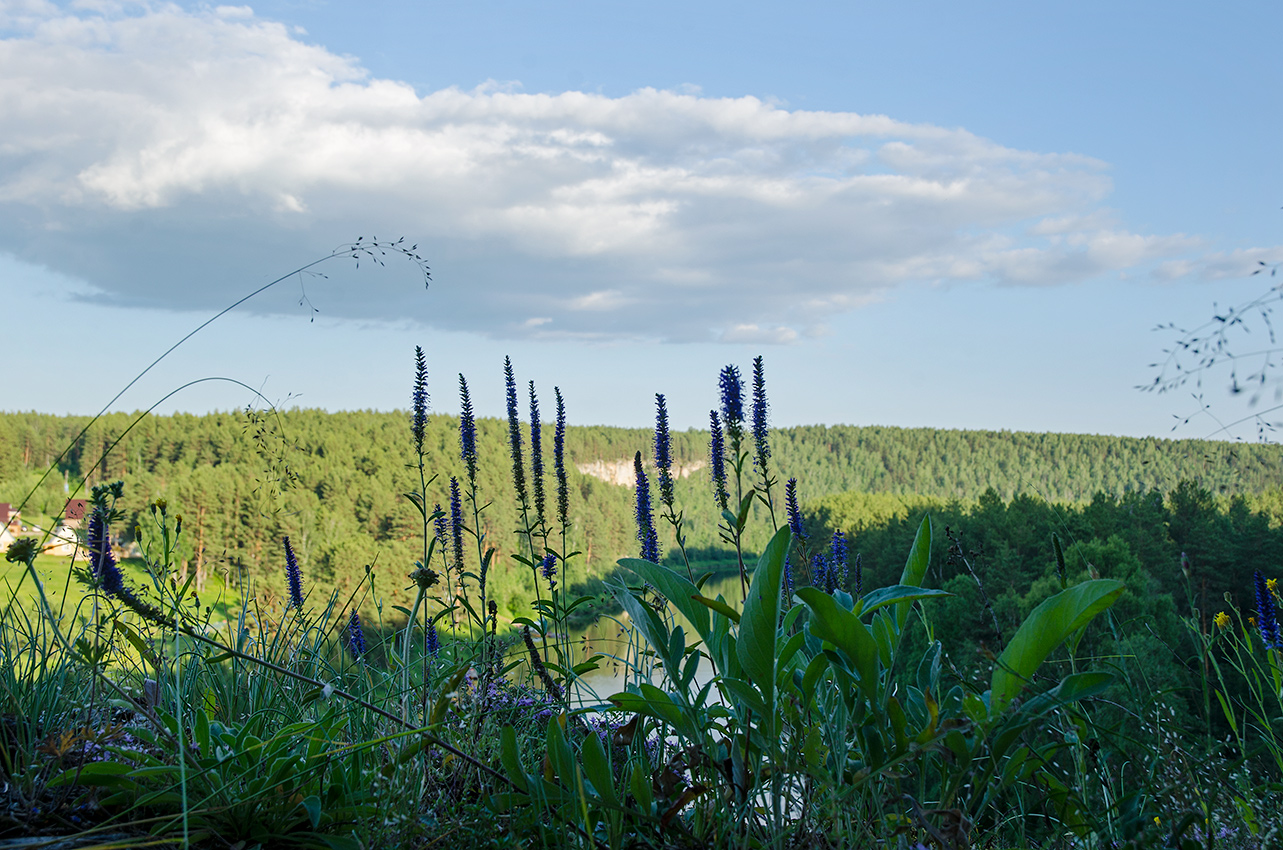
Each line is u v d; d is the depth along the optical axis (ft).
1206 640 7.59
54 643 7.05
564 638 9.21
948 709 6.46
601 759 5.78
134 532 7.22
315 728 5.97
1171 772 5.76
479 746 7.25
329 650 9.32
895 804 6.51
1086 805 6.16
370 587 9.19
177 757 5.82
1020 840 6.49
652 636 7.20
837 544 12.69
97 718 7.11
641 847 6.04
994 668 6.07
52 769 5.89
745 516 7.70
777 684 6.33
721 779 6.53
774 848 5.82
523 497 13.37
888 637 6.68
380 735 7.27
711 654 7.14
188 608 7.79
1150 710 6.30
